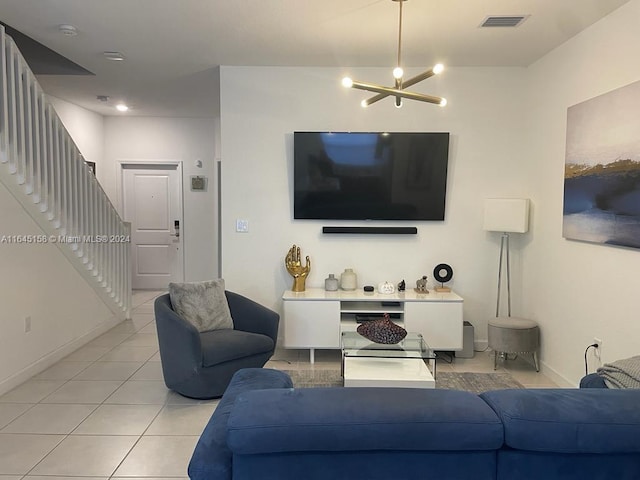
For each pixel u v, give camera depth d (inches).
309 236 183.0
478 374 157.5
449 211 180.9
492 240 181.0
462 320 165.9
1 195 133.8
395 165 176.9
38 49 185.0
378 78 178.1
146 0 118.8
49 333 160.4
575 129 137.7
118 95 227.6
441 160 176.2
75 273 178.2
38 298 153.5
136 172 294.0
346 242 182.9
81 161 175.8
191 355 128.8
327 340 166.2
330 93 178.7
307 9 123.6
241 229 182.4
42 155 149.6
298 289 175.6
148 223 297.0
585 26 133.3
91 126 269.7
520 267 177.2
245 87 178.5
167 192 295.7
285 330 165.9
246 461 59.8
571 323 141.6
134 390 140.9
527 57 163.9
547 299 156.6
